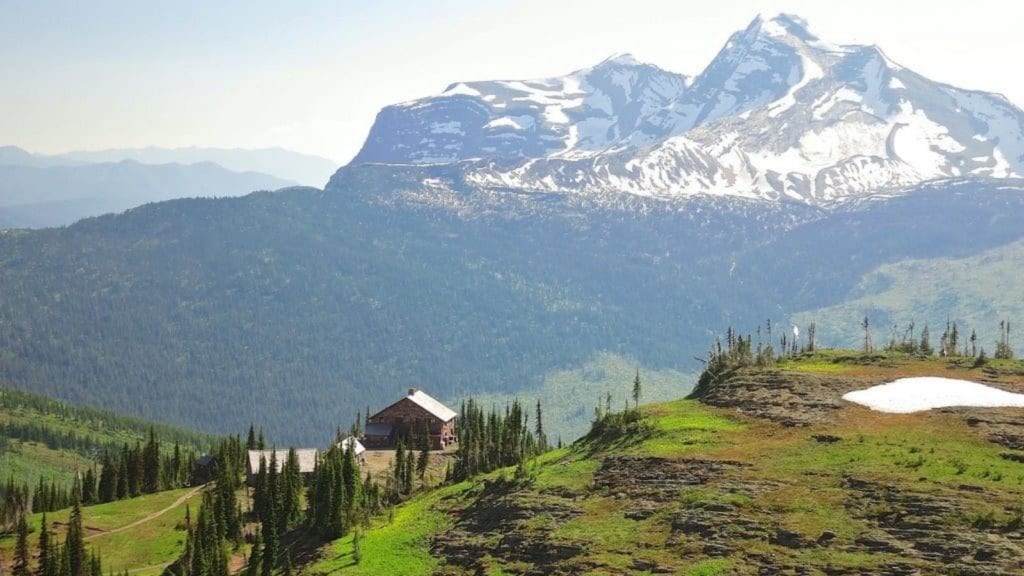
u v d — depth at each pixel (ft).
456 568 467.11
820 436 487.61
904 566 362.94
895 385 556.92
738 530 410.72
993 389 541.34
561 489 503.61
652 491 467.52
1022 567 348.38
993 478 411.54
